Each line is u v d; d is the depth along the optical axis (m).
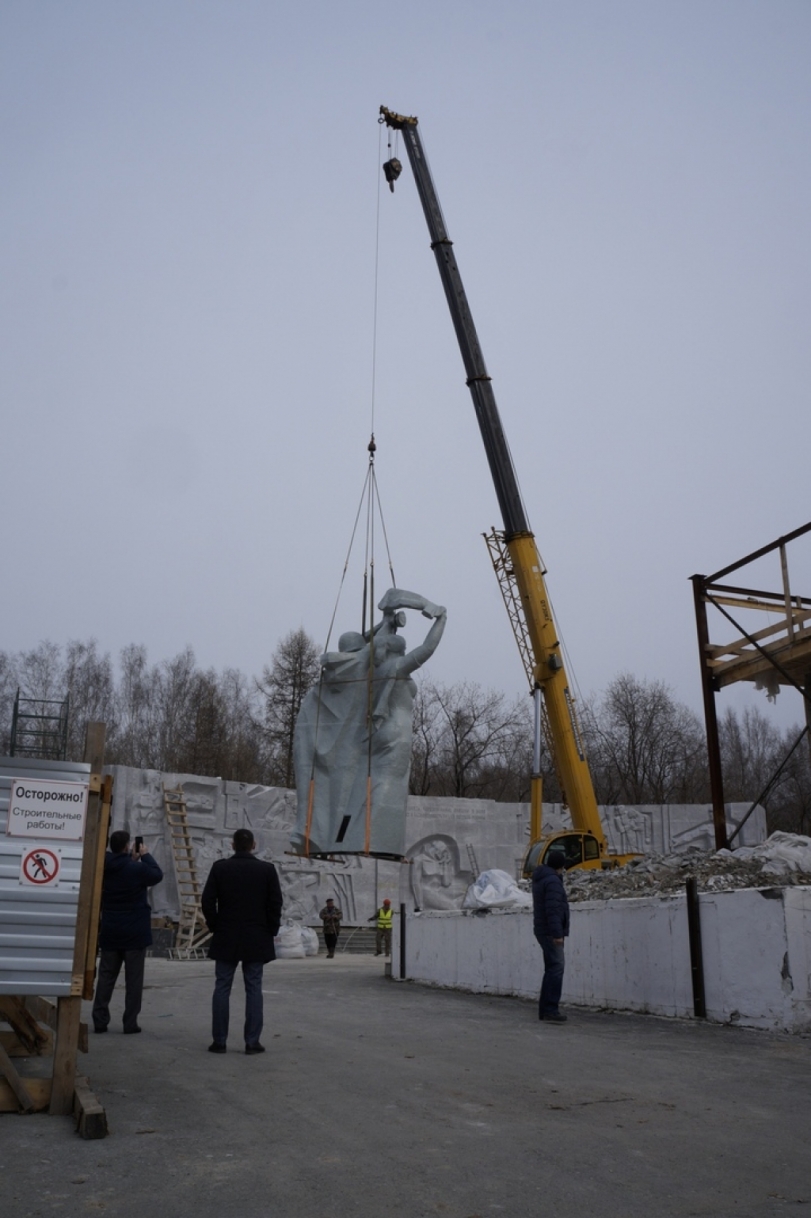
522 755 69.12
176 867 34.41
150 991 15.66
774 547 17.11
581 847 22.69
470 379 24.72
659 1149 5.82
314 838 22.47
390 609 23.12
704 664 18.22
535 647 23.28
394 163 27.61
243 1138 5.91
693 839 45.09
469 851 42.31
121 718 68.25
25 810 6.45
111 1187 4.98
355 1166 5.39
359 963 27.64
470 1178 5.22
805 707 17.48
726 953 10.73
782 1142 5.99
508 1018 11.71
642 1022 11.14
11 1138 5.80
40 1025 9.55
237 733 67.94
